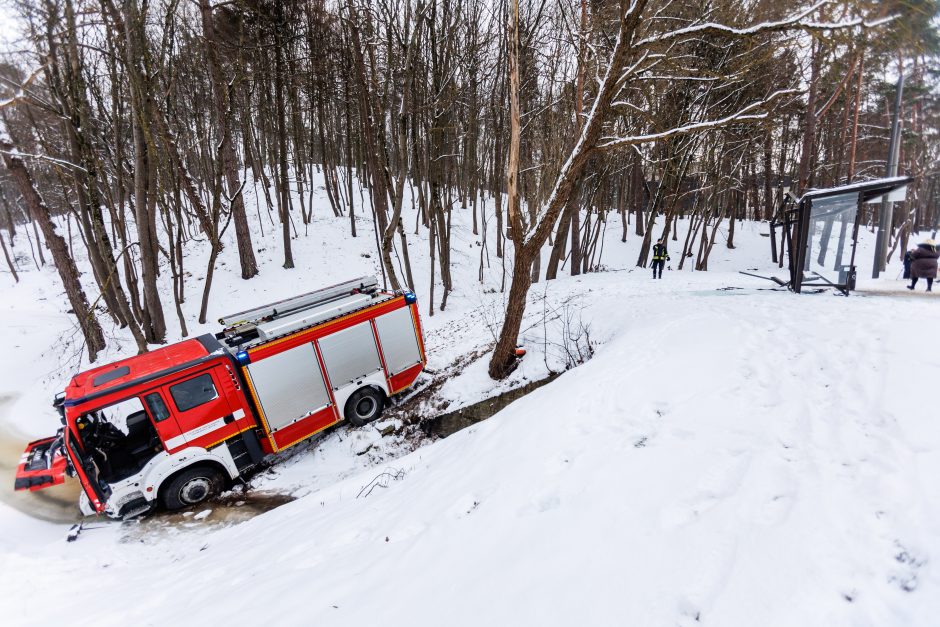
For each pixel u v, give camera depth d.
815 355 5.21
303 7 20.52
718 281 15.77
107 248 12.99
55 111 12.47
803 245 10.15
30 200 12.71
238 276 19.22
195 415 7.94
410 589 3.13
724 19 8.63
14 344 15.14
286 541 5.07
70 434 7.06
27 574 5.92
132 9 12.57
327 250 21.55
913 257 10.01
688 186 28.42
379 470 7.14
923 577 2.19
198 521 7.64
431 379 11.29
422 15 13.00
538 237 8.77
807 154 16.16
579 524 3.31
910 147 25.52
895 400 3.80
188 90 21.84
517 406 7.10
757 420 4.14
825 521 2.72
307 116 28.67
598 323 10.41
